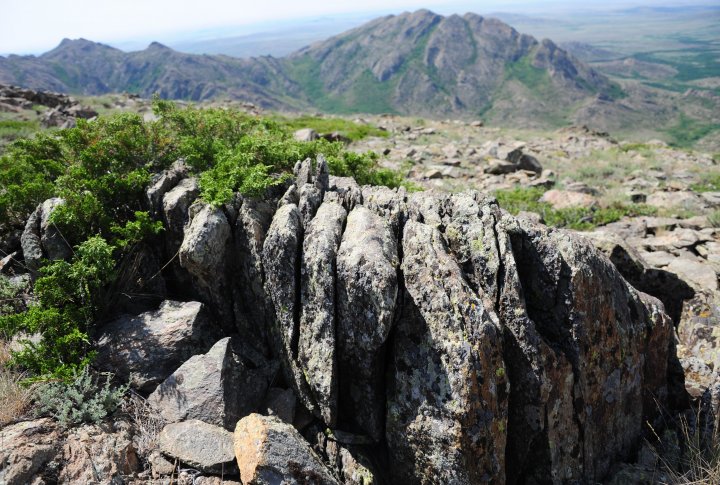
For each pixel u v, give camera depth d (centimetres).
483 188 434
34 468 123
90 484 123
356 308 142
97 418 138
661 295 223
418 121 1048
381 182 245
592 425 154
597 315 154
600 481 157
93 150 197
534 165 556
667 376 182
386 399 146
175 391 147
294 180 192
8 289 176
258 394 156
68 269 162
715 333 198
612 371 157
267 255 157
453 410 133
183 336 158
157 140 211
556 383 145
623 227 334
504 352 146
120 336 159
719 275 241
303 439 139
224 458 133
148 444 138
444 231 161
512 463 150
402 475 145
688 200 408
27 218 202
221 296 169
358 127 806
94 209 178
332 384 145
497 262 149
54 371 145
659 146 820
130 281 175
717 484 143
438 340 138
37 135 220
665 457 160
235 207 171
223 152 202
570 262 152
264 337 168
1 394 139
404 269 147
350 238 152
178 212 176
